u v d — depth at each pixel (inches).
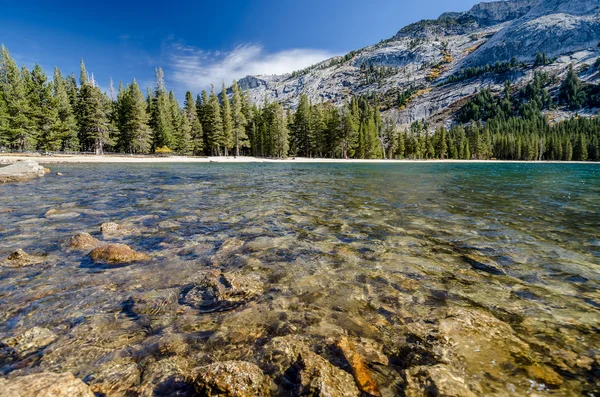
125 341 126.4
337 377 103.2
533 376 104.7
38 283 176.6
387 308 152.7
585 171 1384.1
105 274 190.2
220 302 157.2
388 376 106.0
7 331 130.9
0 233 269.9
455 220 336.5
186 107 2664.9
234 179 805.9
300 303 157.6
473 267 204.8
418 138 3489.2
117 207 394.0
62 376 93.4
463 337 126.6
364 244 252.5
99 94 2065.7
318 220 333.7
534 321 139.6
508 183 751.7
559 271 198.1
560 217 352.2
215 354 118.9
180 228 296.2
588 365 109.7
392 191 577.6
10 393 82.7
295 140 2908.5
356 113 3262.8
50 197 458.3
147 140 2283.5
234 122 2657.5
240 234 277.4
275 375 106.6
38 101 1855.3
